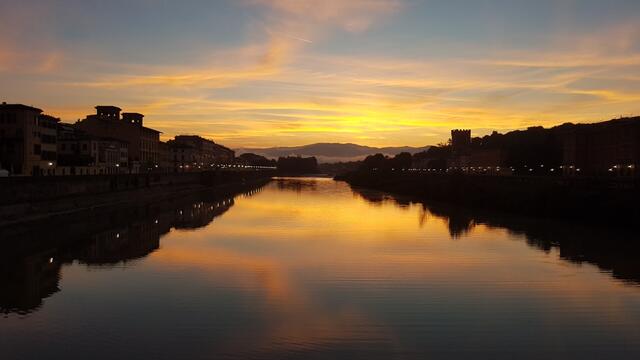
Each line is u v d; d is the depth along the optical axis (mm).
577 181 80500
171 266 39781
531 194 79750
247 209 91938
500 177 109875
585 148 110500
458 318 27422
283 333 25062
